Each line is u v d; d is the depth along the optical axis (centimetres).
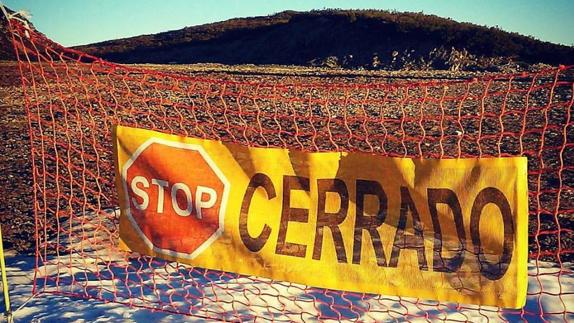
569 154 981
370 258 414
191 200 448
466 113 1427
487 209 389
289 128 1285
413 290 407
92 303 484
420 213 402
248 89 1994
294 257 429
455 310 456
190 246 451
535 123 1283
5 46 554
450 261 398
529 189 797
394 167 405
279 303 477
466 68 3219
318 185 421
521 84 1847
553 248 593
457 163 392
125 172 461
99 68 505
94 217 730
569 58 3042
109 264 548
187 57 5097
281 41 4719
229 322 443
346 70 3198
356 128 1263
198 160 443
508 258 387
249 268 439
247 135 1194
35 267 533
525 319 438
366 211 413
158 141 451
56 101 1762
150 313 462
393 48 3728
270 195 431
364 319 444
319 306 470
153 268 564
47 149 1149
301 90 1909
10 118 1540
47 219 742
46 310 473
